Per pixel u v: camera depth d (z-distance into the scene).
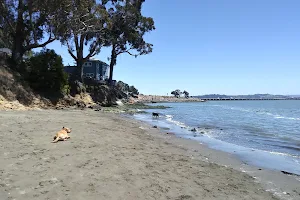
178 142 14.80
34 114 21.02
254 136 18.39
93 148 10.41
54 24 31.83
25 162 7.94
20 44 32.16
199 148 13.33
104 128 16.83
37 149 9.55
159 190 6.63
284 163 10.66
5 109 22.11
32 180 6.58
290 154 12.41
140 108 48.19
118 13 48.56
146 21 52.19
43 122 16.41
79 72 41.91
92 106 37.06
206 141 15.66
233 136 18.14
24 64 31.56
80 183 6.60
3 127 13.39
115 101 49.03
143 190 6.53
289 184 7.98
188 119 31.28
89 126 16.89
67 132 13.37
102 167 8.02
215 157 11.43
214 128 22.61
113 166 8.23
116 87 56.47
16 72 29.38
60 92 33.16
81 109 33.38
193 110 51.34
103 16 38.56
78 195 5.92
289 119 33.62
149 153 10.73
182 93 141.00
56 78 32.19
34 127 14.09
